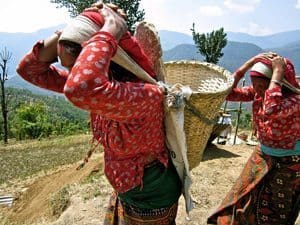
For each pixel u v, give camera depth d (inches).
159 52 75.5
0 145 804.0
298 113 115.6
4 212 377.1
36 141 816.9
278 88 111.3
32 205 364.2
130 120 69.2
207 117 79.3
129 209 84.3
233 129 560.4
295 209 130.2
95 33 63.2
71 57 65.6
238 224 133.4
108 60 60.8
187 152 82.4
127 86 63.4
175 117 72.6
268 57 116.5
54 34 77.9
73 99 57.7
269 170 125.8
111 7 70.0
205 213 190.7
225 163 278.2
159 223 83.7
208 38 832.3
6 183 477.4
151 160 78.5
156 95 67.6
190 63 96.5
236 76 123.7
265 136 123.7
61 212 255.3
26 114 1017.5
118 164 78.5
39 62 79.0
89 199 231.0
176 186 84.4
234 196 134.3
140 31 77.3
